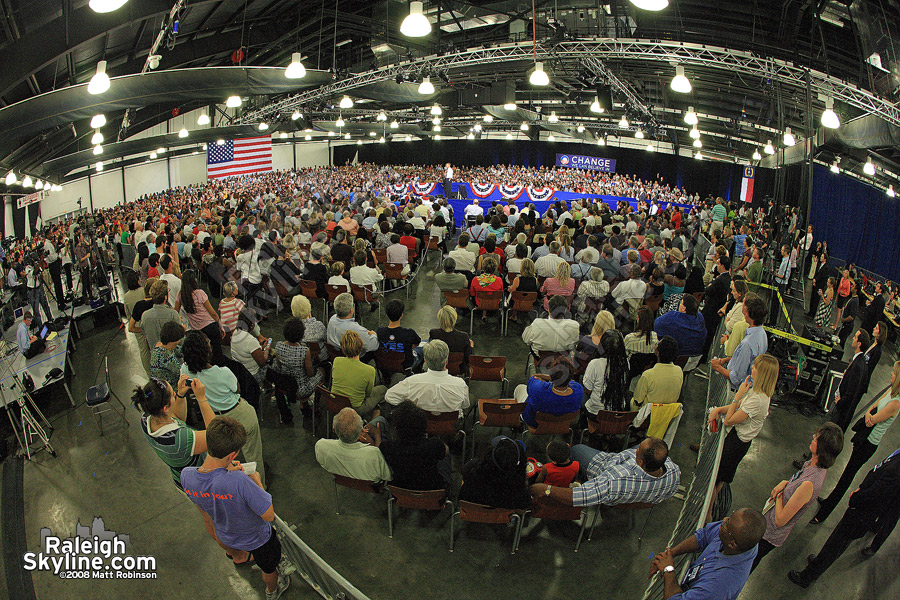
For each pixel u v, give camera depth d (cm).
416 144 4831
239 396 436
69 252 1250
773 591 403
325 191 2562
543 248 870
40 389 614
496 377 552
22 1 723
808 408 657
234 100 1195
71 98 956
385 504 462
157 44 944
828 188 1806
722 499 425
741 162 3039
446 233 1343
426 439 386
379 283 905
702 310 698
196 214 1638
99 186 3406
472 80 2138
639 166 3797
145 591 381
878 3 788
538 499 386
